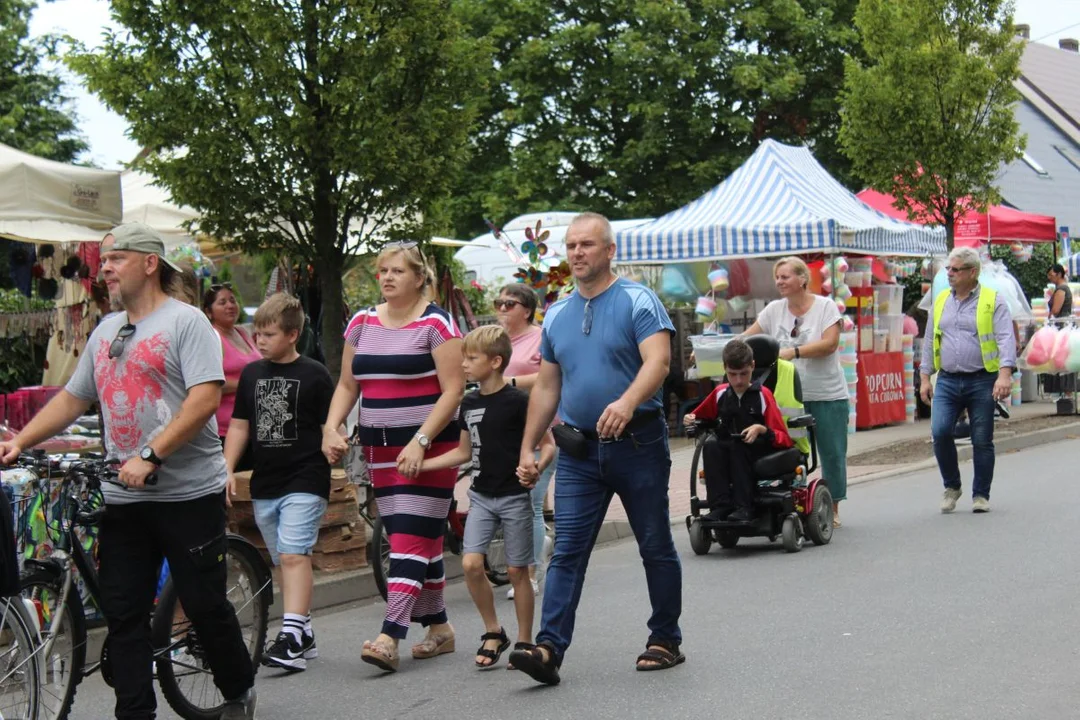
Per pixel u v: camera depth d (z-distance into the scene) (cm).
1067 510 960
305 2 968
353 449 852
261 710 546
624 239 1644
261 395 610
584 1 3153
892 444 1459
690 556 869
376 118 982
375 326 607
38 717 471
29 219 827
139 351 467
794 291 911
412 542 600
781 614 667
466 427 610
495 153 3259
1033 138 3541
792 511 854
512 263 2384
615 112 3186
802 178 1700
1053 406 1852
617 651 613
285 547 603
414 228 1062
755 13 3031
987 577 730
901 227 1662
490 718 514
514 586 601
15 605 469
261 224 1022
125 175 1339
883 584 729
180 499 472
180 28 973
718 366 1468
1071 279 2425
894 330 1667
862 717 480
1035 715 472
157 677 507
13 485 579
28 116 2652
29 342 1191
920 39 1577
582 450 546
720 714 496
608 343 544
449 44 1012
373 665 621
